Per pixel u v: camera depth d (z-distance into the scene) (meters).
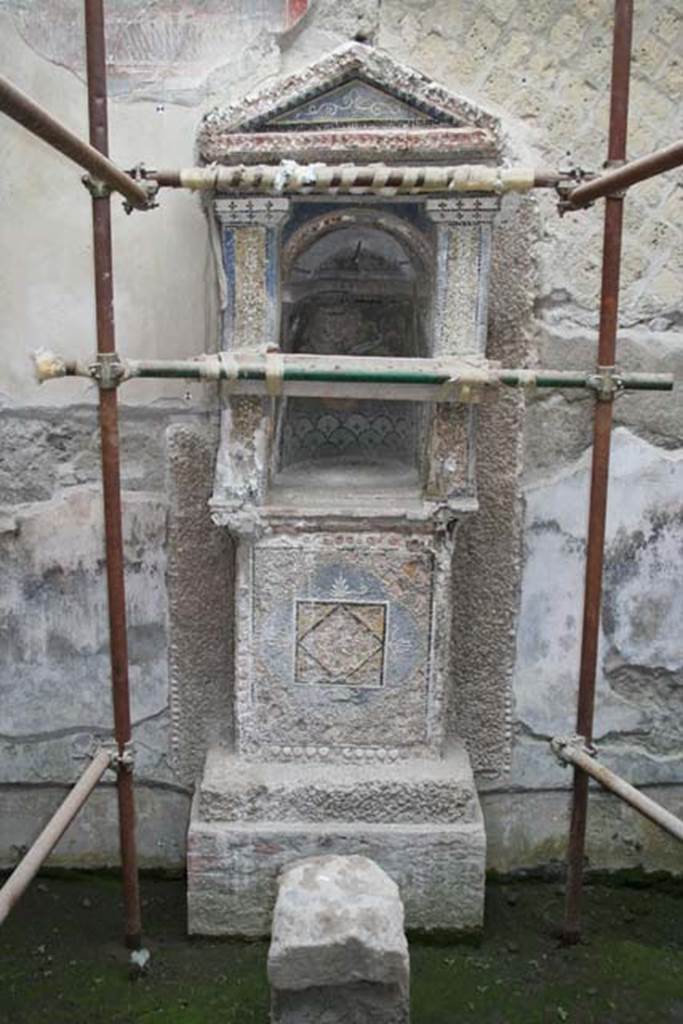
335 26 2.17
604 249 1.89
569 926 2.22
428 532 2.10
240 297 1.99
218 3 2.14
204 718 2.40
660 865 2.47
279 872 2.16
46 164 2.19
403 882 2.18
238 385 1.98
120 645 1.99
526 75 2.18
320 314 2.31
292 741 2.22
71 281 2.24
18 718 2.40
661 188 2.21
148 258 2.23
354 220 2.08
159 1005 2.03
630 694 2.41
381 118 1.93
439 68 2.18
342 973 1.80
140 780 2.43
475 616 2.36
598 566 2.00
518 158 2.20
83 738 2.42
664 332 2.27
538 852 2.48
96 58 1.83
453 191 1.91
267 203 1.93
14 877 1.72
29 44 2.15
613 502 2.32
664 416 2.29
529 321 2.24
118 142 2.19
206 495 2.30
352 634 2.16
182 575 2.33
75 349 2.27
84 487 2.32
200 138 1.93
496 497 2.30
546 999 2.06
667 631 2.38
